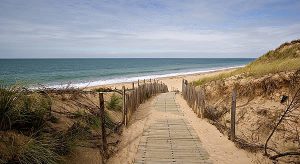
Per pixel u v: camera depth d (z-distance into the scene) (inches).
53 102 235.9
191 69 2950.3
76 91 299.9
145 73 2251.5
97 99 330.3
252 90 403.9
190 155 215.5
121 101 376.2
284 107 333.7
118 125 281.4
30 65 3762.3
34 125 175.3
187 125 310.5
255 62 740.0
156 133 277.1
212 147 240.1
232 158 215.2
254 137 298.2
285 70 394.9
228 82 469.4
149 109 413.1
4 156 135.6
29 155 142.6
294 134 275.4
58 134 182.4
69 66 3607.3
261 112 345.4
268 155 223.3
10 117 161.2
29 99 185.9
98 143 215.5
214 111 386.3
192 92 424.2
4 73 2065.7
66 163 168.1
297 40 685.3
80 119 231.3
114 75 2001.7
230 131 268.1
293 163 214.1
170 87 1182.9
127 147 235.6
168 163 198.7
